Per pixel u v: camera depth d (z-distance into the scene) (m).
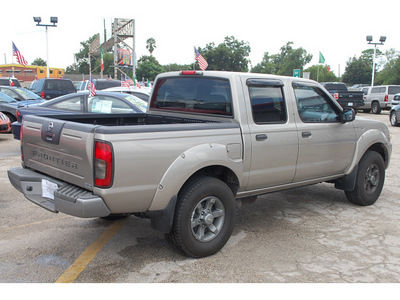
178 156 3.55
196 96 4.62
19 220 4.86
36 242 4.20
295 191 6.58
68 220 4.90
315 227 4.85
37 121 3.93
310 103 4.89
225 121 4.21
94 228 4.66
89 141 3.21
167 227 3.58
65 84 18.09
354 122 5.44
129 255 3.93
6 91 14.09
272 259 3.90
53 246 4.11
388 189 6.78
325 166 5.09
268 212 5.44
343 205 5.81
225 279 3.46
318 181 5.18
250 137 4.13
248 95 4.21
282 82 4.57
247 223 4.97
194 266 3.71
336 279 3.50
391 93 23.88
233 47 63.97
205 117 4.47
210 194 3.81
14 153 9.27
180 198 3.65
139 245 4.18
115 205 3.30
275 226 4.87
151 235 4.48
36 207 5.36
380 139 5.79
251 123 4.18
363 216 5.31
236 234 4.57
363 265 3.81
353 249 4.19
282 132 4.46
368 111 26.11
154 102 5.29
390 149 6.08
